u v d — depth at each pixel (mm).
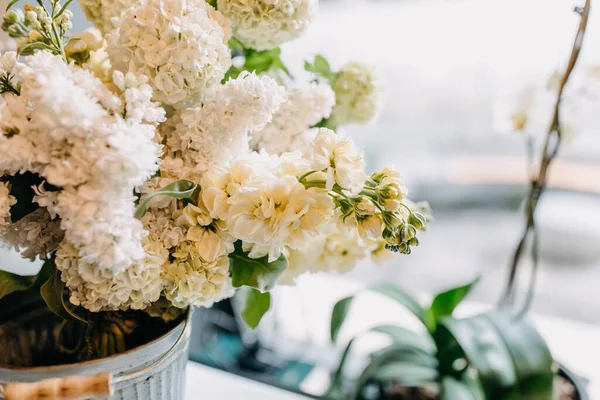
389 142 1014
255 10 541
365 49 944
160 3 480
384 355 766
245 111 490
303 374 884
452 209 1035
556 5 801
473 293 1012
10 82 499
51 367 470
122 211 446
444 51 924
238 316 938
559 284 971
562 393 682
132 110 457
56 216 497
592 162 893
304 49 911
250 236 475
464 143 989
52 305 504
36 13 500
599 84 690
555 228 963
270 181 475
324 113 577
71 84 439
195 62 481
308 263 568
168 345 517
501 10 859
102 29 560
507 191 991
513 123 722
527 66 857
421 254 1067
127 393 508
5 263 657
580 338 893
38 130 448
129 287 479
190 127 497
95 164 435
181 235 498
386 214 483
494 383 644
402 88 969
